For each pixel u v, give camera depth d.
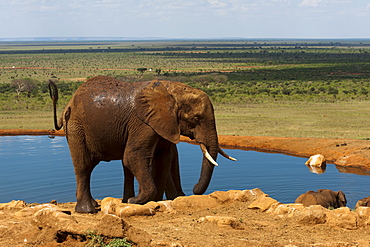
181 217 10.79
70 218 8.91
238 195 11.97
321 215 9.92
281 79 103.81
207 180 12.68
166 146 12.84
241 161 24.66
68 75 121.62
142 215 10.97
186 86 12.70
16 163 22.69
